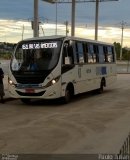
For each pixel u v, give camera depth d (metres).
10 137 11.52
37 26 26.34
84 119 14.94
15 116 15.81
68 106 19.12
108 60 27.75
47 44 19.81
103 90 28.30
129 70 70.19
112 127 13.20
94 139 11.20
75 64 21.14
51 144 10.56
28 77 19.23
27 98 19.66
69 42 20.61
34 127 13.23
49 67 19.20
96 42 25.25
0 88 20.22
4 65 55.88
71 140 11.09
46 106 19.20
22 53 19.95
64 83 19.77
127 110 17.48
